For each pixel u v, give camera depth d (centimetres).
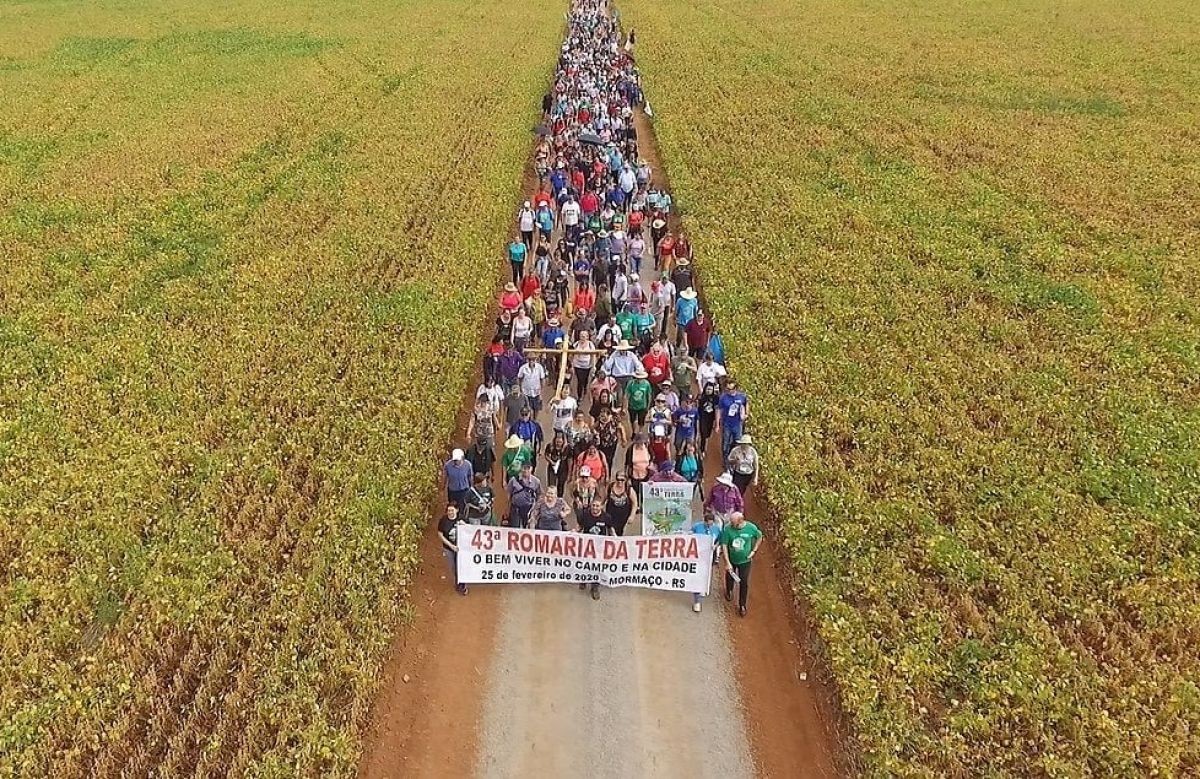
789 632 1906
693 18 8794
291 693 1648
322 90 6084
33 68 6819
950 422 2431
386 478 2195
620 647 1852
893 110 5491
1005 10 8662
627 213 3844
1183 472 2217
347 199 4122
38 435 2391
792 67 6631
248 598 1869
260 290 3238
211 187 4300
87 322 3012
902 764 1512
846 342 2877
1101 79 6088
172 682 1719
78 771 1548
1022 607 1811
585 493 1900
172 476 2244
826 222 3825
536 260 3306
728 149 4847
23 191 4241
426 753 1639
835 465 2280
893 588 1877
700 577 1881
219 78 6475
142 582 1914
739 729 1686
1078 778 1472
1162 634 1762
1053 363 2716
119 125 5325
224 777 1555
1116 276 3325
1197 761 1503
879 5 9175
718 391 2325
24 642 1772
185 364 2733
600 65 6309
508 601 1966
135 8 9594
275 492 2181
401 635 1859
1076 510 2089
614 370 2353
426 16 8956
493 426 2197
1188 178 4262
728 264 3444
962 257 3478
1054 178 4316
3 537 2028
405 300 3127
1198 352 2767
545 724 1691
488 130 5147
